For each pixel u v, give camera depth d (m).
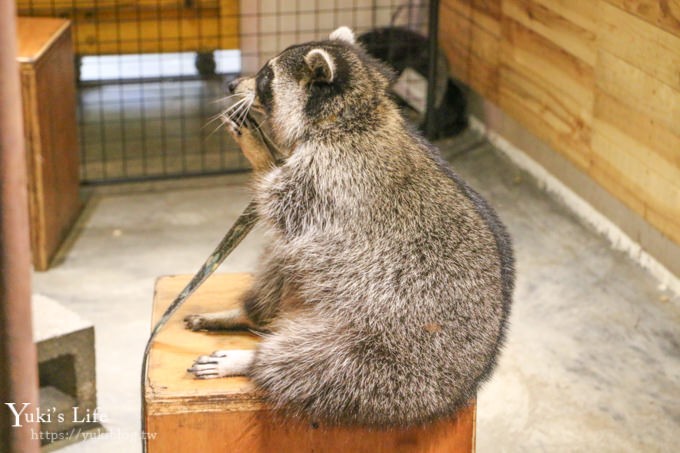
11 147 0.89
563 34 2.87
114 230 2.95
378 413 1.52
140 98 3.95
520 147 3.34
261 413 1.55
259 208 1.62
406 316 1.54
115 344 2.39
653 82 2.49
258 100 1.68
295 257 1.61
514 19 3.17
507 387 2.24
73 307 2.52
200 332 1.69
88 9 3.38
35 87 2.57
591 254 2.75
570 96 2.88
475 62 3.49
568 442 2.09
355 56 1.68
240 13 3.51
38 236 2.65
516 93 3.22
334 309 1.57
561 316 2.49
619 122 2.64
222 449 1.56
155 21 3.44
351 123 1.62
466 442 1.59
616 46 2.61
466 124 3.68
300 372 1.52
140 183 3.29
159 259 2.77
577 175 2.99
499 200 3.11
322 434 1.56
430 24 3.36
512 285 1.65
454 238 1.58
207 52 3.85
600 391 2.23
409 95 3.69
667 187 2.48
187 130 3.70
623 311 2.51
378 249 1.57
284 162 1.65
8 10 0.85
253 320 1.69
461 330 1.55
